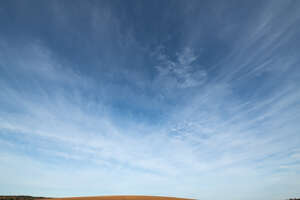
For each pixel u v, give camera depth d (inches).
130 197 1769.2
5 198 2383.1
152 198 1775.3
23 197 2497.5
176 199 1824.6
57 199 1688.0
